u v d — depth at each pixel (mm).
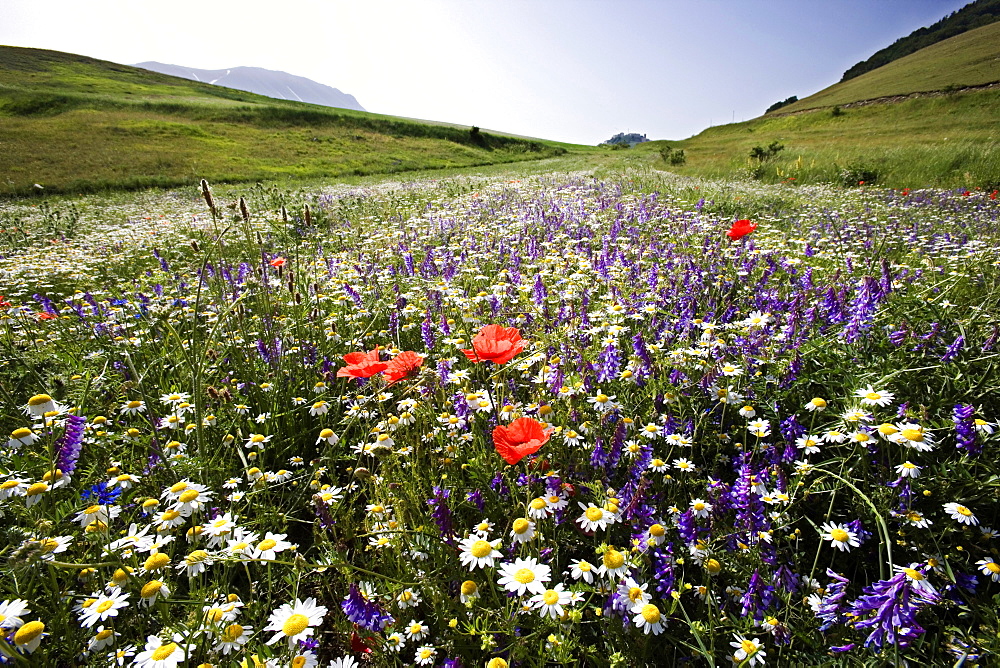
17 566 1280
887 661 1443
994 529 1878
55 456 1910
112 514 1875
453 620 1552
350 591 1503
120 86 61406
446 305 3988
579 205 8273
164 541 1719
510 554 1842
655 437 2291
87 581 1665
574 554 1982
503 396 2633
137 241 8211
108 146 30406
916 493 1909
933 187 12477
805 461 2064
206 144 34156
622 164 24922
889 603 1339
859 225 7062
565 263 4824
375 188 15859
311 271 5164
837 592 1551
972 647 1456
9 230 10047
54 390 2770
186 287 5035
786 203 9477
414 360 2125
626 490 1787
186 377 2961
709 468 2223
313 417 2846
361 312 3984
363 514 2225
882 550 1843
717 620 1607
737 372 2510
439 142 49938
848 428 2096
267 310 3621
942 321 2824
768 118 69688
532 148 57531
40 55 71875
